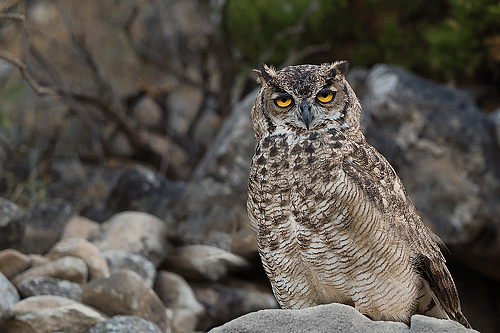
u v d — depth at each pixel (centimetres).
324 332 734
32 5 2455
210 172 1622
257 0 2178
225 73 2256
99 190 2069
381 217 786
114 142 2350
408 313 827
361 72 1734
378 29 2100
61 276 1282
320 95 823
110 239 1501
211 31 2267
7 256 1341
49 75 2238
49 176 2091
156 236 1533
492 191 1515
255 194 814
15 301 1215
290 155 802
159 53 2477
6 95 2033
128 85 2417
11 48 2283
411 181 1528
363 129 1567
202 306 1447
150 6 2558
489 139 1545
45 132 2148
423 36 2016
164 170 2178
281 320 744
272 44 2159
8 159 2064
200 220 1567
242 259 1506
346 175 783
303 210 786
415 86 1584
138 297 1178
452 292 869
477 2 1892
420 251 831
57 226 1556
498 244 1520
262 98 847
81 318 1112
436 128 1535
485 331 1639
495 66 1952
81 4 2494
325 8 2073
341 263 787
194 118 2306
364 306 807
